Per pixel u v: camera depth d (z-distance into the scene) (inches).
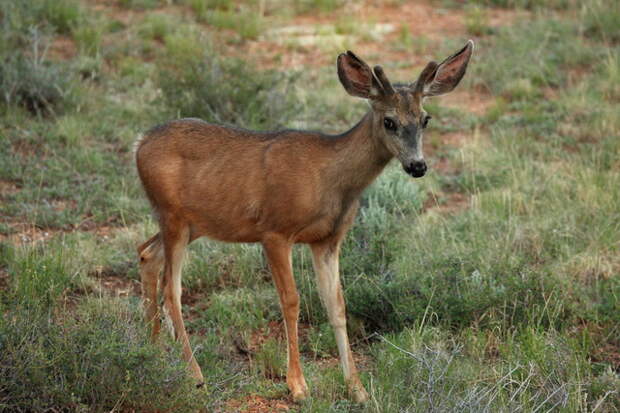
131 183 586.9
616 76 792.9
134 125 677.9
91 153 616.4
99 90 738.8
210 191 386.3
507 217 546.9
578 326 427.2
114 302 410.0
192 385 331.0
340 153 367.2
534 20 986.1
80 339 328.2
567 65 855.7
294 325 369.1
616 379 358.9
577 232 512.4
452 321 420.5
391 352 386.3
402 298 425.1
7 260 460.4
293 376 365.7
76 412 305.6
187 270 473.1
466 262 459.8
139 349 325.4
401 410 327.0
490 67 838.5
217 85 677.3
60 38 844.0
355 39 925.2
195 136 394.6
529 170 616.7
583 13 952.3
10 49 751.1
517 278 437.4
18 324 330.0
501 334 415.5
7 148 617.9
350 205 376.8
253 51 877.8
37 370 309.7
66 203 557.6
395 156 360.8
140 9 955.3
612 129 694.5
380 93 358.9
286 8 1005.8
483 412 315.3
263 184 374.0
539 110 756.6
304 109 721.0
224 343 407.5
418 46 910.4
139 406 323.6
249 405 356.8
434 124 730.8
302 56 879.7
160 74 699.4
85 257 476.1
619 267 476.7
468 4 1066.1
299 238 376.8
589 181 579.2
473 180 602.5
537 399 339.3
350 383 366.6
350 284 442.0
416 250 487.2
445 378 349.1
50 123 667.4
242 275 469.4
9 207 534.0
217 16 934.4
